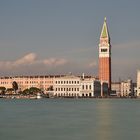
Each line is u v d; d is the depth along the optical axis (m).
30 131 101.69
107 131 102.44
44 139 88.00
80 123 123.38
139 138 90.06
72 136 92.88
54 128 108.56
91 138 89.81
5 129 105.94
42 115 159.12
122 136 93.00
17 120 133.50
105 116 153.25
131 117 147.62
